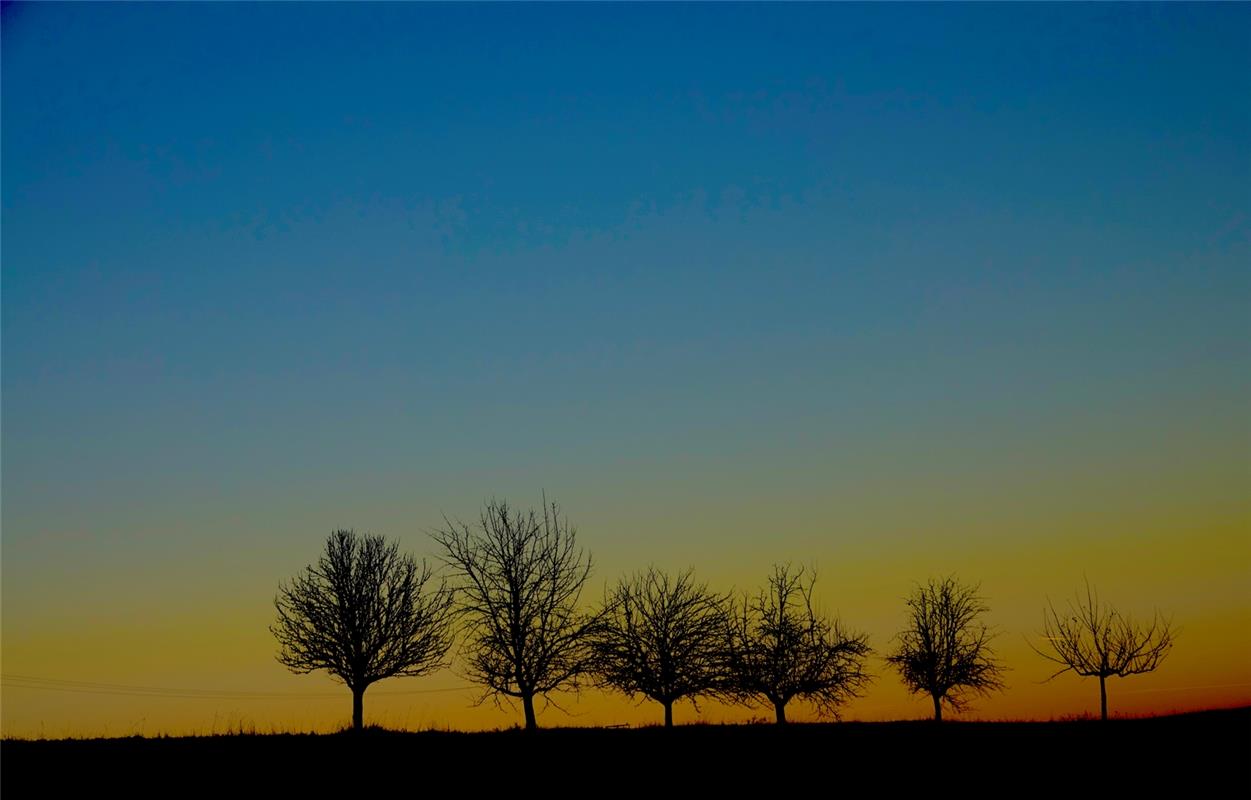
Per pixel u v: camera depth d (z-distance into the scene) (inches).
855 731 2229.3
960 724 2445.9
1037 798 1534.2
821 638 2733.8
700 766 1777.8
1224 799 1513.3
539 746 1956.2
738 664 2593.5
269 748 1855.3
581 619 2581.2
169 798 1488.7
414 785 1612.9
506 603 2544.3
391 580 2591.0
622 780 1668.3
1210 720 2198.6
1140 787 1584.6
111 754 1765.5
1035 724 2426.2
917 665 2989.7
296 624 2541.8
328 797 1524.4
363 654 2477.9
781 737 2105.1
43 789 1524.4
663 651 2522.1
